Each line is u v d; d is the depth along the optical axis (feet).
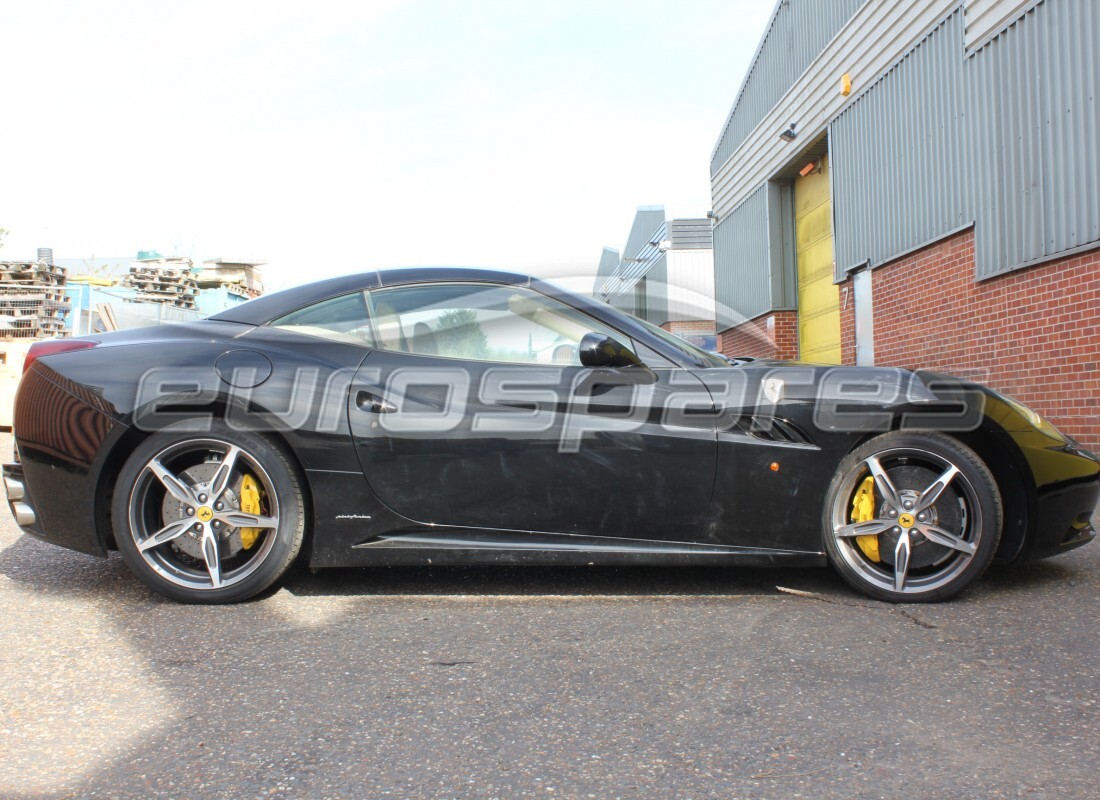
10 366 30.60
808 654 7.02
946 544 8.41
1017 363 21.42
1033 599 8.63
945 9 24.35
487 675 6.61
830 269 36.09
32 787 4.88
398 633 7.68
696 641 7.39
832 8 32.68
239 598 8.59
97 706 6.05
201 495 8.52
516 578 9.70
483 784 4.88
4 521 13.02
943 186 24.71
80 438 8.54
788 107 37.81
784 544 8.64
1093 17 18.24
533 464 8.52
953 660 6.84
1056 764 5.04
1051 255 19.83
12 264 42.06
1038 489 8.75
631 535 8.61
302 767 5.11
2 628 7.82
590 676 6.56
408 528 8.63
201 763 5.17
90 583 9.43
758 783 4.86
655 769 5.04
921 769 5.00
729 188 47.62
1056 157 19.63
